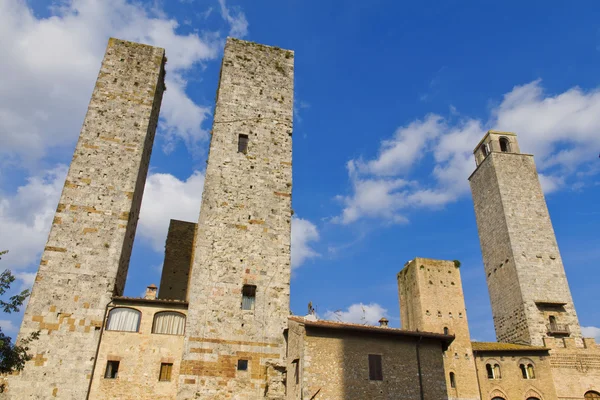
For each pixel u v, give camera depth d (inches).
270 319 1098.7
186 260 1552.7
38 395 959.6
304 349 1055.6
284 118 1396.4
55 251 1108.5
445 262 2030.0
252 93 1406.3
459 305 1930.4
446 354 1790.1
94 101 1331.2
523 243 2271.2
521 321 2114.9
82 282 1091.3
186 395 970.7
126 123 1325.0
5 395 945.5
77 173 1218.0
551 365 1792.6
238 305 1095.0
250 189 1251.2
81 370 1000.9
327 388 1027.3
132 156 1280.8
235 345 1047.6
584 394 1742.1
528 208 2375.7
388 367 1092.5
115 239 1160.2
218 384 997.8
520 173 2482.8
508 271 2260.1
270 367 1044.5
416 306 1947.6
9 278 988.6
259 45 1509.6
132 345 1051.9
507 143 2657.5
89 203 1187.3
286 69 1494.8
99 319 1059.3
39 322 1027.9
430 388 1099.3
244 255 1160.2
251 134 1337.4
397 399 1060.5
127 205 1210.6
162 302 1107.9
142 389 1010.7
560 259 2246.6
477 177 2655.0
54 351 1007.0
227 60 1440.7
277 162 1316.4
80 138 1267.2
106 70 1392.7
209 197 1208.8
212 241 1154.7
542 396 1723.7
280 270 1169.4
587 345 1839.3
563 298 2145.7
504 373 1780.3
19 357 940.6
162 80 1529.3
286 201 1266.0
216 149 1280.8
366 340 1111.6
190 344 1024.2
